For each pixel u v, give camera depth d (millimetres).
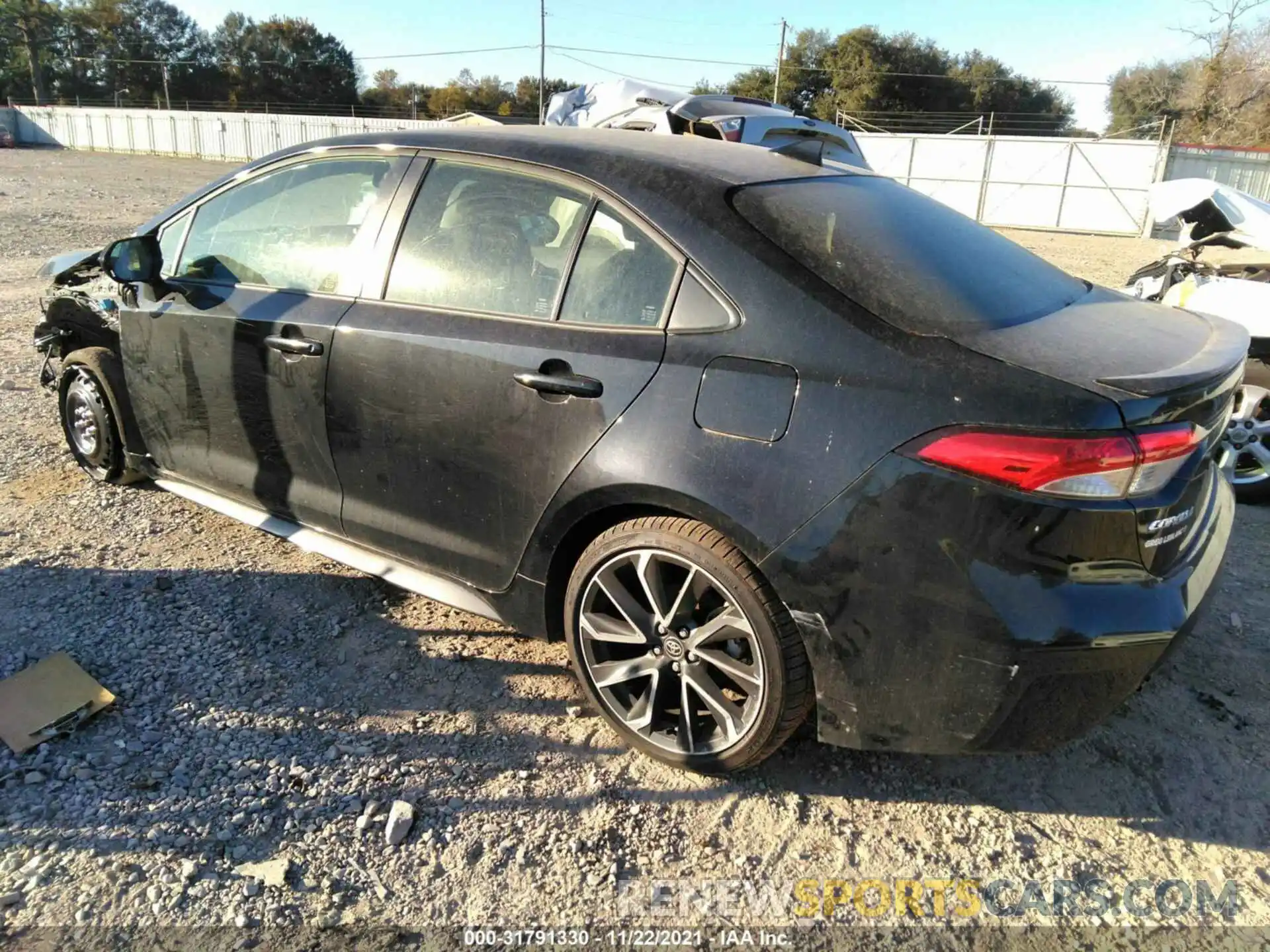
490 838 2418
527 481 2721
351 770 2633
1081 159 26078
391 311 3045
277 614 3418
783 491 2264
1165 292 5738
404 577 3172
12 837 2332
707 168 2754
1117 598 2111
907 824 2516
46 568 3662
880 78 55906
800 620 2311
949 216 3146
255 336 3367
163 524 4121
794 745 2822
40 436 5242
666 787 2629
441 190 3066
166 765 2613
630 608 2656
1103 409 2023
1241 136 44188
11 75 78500
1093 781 2697
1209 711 3025
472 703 2967
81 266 4418
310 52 77062
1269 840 2486
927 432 2131
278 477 3500
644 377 2484
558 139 2988
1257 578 3975
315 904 2193
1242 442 4879
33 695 2799
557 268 2756
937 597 2139
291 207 3463
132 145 55625
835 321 2297
